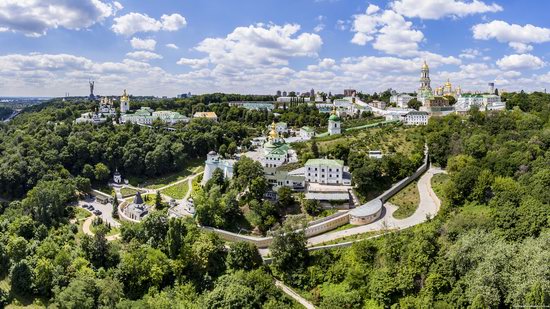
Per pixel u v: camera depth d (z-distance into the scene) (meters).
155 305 143.38
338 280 154.62
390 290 139.62
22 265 157.25
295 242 163.38
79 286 143.38
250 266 164.25
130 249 172.50
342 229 184.12
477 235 139.25
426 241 145.38
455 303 128.00
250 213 198.12
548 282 111.19
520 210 151.50
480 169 197.38
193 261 164.38
